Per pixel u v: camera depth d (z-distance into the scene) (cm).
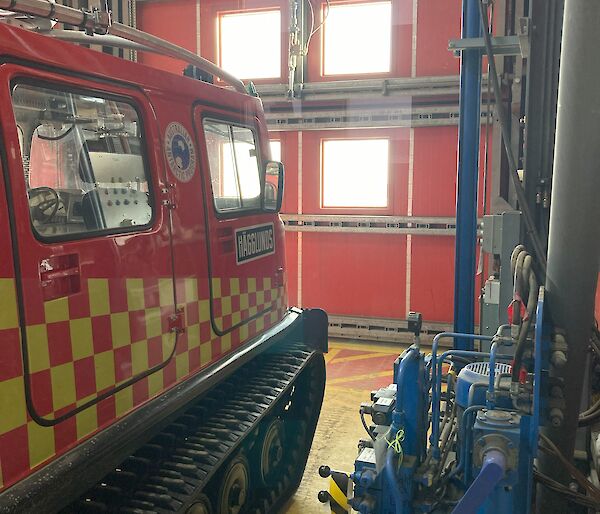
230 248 283
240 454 284
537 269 283
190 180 251
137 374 211
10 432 156
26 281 163
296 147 719
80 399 182
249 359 292
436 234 687
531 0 299
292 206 732
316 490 364
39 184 215
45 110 209
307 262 734
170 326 231
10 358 157
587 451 266
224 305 276
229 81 326
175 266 235
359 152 702
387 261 708
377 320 701
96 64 203
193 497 217
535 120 303
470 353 275
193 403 246
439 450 254
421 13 660
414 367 242
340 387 536
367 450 248
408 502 232
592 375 269
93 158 215
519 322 223
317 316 392
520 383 227
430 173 684
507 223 318
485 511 213
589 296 216
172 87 244
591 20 195
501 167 358
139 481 221
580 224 208
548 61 299
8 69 166
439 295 691
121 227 210
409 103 678
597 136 202
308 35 678
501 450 207
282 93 704
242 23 657
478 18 355
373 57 681
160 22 648
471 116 369
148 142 226
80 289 183
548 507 237
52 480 164
